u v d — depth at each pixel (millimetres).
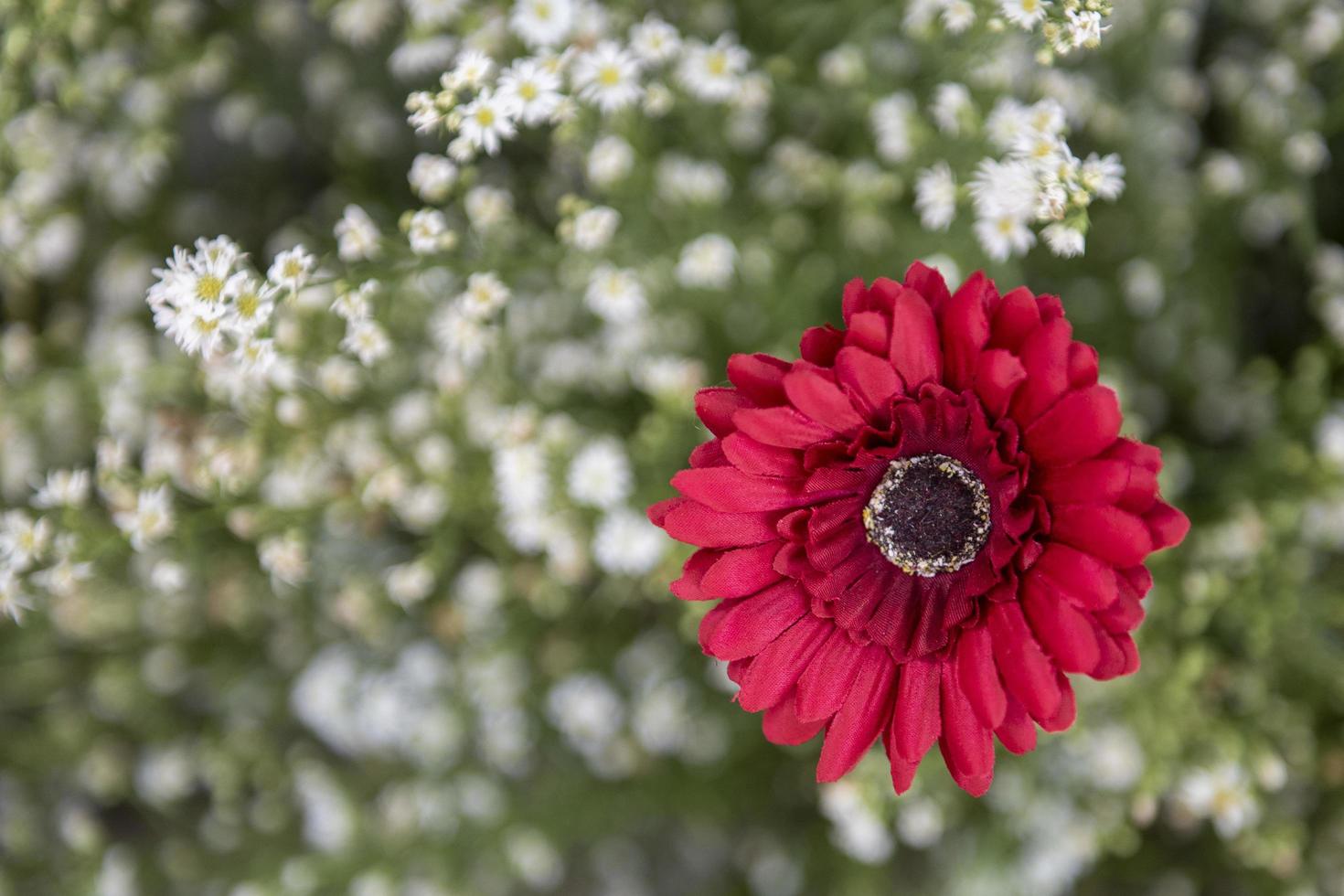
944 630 586
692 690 741
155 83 732
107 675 775
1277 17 723
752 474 582
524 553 734
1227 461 720
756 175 732
